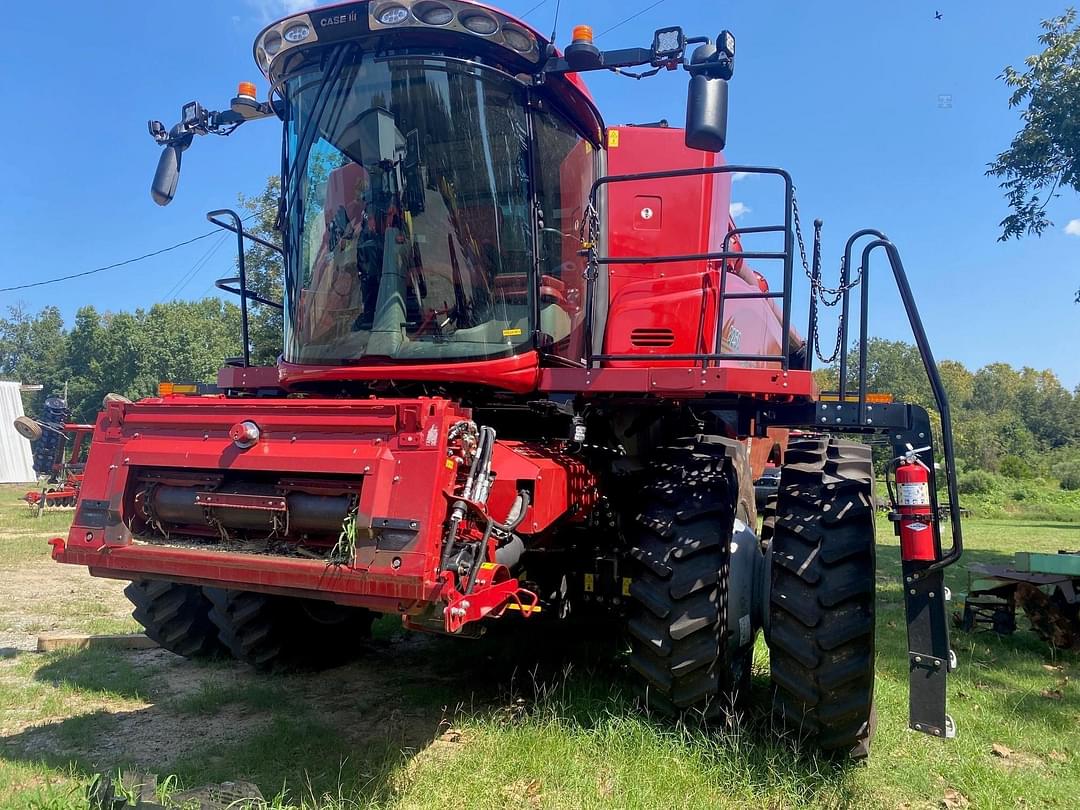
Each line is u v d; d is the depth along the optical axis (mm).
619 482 4500
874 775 3547
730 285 5438
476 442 2994
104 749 3723
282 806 2965
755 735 3736
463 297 3783
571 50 3645
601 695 4289
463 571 2822
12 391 34906
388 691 4602
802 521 3684
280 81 4152
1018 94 10484
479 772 3371
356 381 3949
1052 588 6367
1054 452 66562
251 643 4727
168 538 3436
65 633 5953
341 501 2996
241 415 3260
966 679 5242
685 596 3660
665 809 3098
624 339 4664
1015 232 10953
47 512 15539
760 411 4141
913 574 3408
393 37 3752
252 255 16234
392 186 3824
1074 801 3436
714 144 3383
